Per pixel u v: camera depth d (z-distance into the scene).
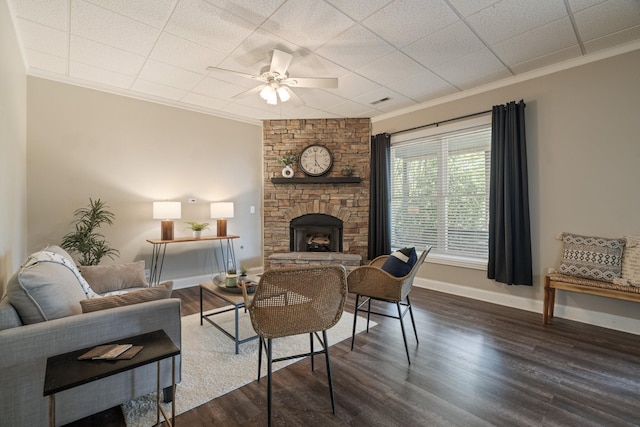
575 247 3.02
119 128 3.96
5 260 2.26
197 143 4.66
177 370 1.82
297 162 5.23
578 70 3.11
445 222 4.29
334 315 1.74
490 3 2.26
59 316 1.55
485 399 1.85
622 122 2.88
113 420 1.67
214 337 2.72
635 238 2.76
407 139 4.65
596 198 3.02
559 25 2.54
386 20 2.46
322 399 1.86
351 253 5.08
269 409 1.56
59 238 3.54
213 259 4.85
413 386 1.99
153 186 4.24
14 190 2.63
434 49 2.92
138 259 4.12
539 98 3.37
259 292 1.54
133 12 2.36
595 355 2.39
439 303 3.72
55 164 3.51
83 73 3.44
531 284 3.40
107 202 3.87
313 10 2.33
